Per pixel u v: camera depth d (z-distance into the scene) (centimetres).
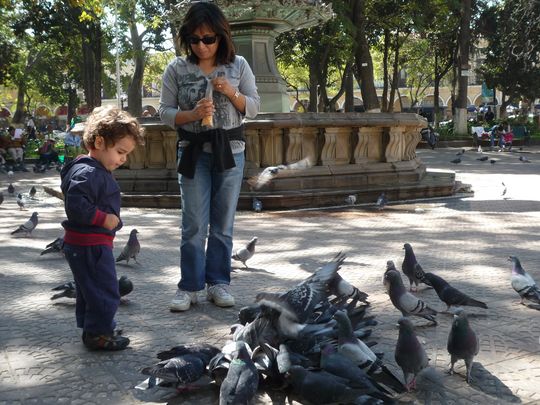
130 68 6253
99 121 374
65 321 453
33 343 404
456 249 712
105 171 382
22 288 555
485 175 1742
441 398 308
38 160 2622
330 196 1127
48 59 5566
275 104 1278
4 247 780
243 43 1270
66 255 382
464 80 3638
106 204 377
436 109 4647
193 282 479
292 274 597
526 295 469
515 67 4534
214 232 495
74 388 330
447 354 376
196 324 442
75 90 5272
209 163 477
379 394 274
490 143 3419
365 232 851
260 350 324
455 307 457
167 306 491
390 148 1273
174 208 1131
